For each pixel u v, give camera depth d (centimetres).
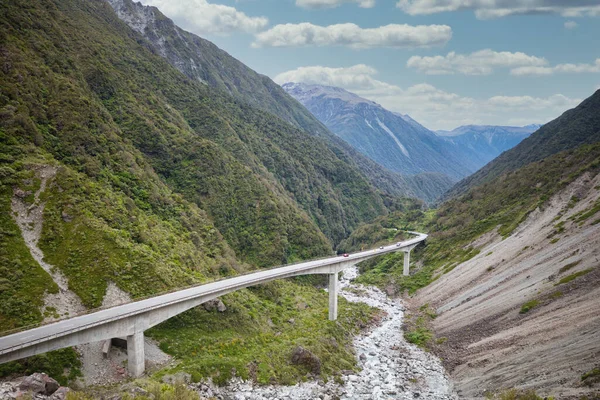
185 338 7519
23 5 13388
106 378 6194
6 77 10056
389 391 7100
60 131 10381
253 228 15050
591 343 6197
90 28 19762
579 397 5200
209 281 8981
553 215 12206
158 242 9738
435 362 8250
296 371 7550
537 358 6619
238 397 6488
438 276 13412
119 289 7438
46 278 7012
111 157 11506
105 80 14350
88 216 8362
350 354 8744
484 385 6675
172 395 5416
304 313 10794
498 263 11381
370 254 13112
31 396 5003
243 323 8750
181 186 14162
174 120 16812
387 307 12275
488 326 8612
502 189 17600
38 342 5606
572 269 8750
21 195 8025
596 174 12744
